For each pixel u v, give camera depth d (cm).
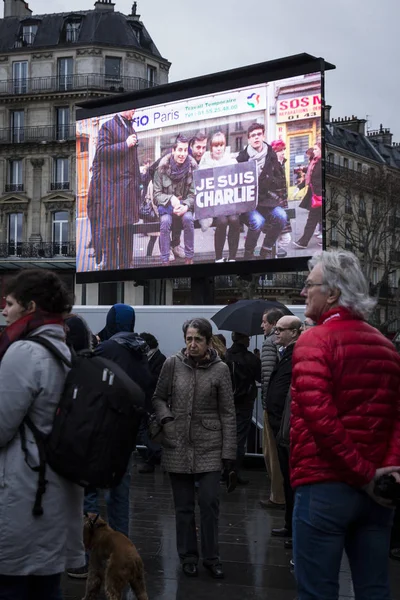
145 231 2053
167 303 4984
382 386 358
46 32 5388
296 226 1789
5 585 353
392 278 6194
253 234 1855
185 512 633
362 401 354
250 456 1214
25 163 5291
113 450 355
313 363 353
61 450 351
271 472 900
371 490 347
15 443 355
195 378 628
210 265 1925
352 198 5609
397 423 364
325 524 351
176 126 2000
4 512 351
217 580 613
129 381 367
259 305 1073
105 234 2141
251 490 1019
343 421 353
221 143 1916
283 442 670
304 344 361
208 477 625
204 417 628
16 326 371
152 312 1435
